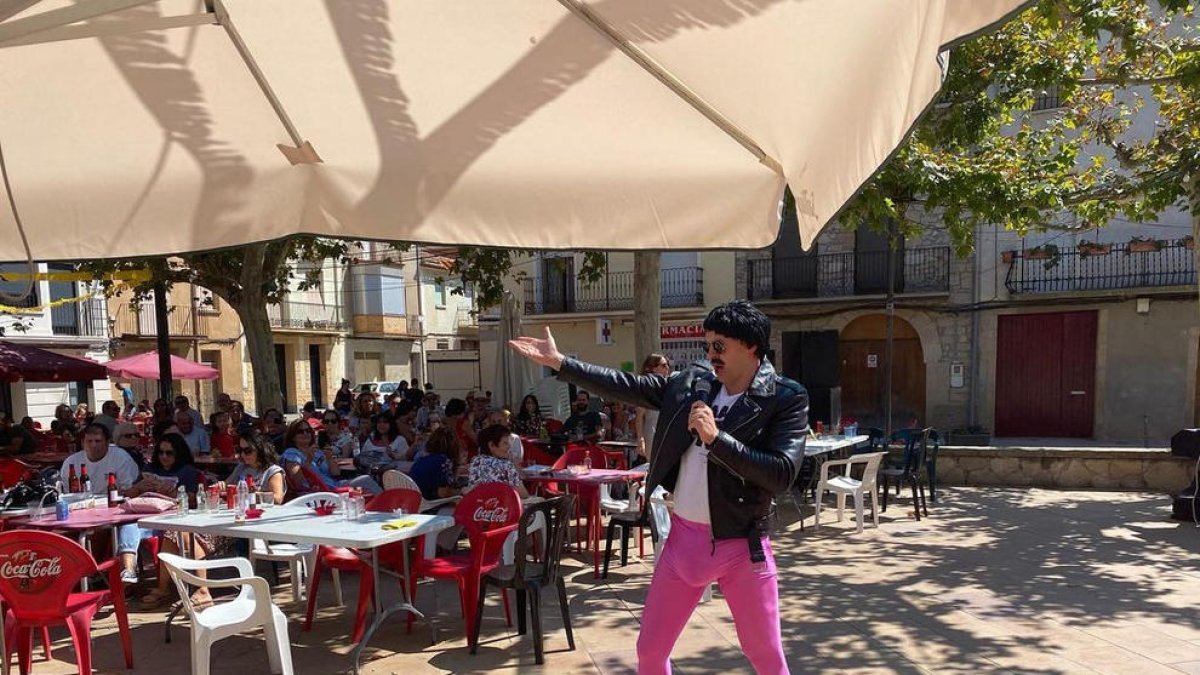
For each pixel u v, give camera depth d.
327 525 4.64
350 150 2.32
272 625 4.17
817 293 19.91
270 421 10.89
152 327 26.38
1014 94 8.45
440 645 4.82
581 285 22.98
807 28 1.84
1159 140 9.33
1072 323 17.80
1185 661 4.29
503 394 13.82
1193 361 16.47
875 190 7.31
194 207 2.39
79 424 14.03
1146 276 16.80
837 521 8.45
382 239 2.32
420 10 2.01
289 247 12.88
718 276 20.98
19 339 20.83
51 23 1.58
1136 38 7.50
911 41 1.78
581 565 6.81
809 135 2.13
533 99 2.21
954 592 5.70
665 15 1.92
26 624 4.09
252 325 12.31
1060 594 5.60
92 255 2.46
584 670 4.39
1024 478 10.50
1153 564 6.40
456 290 14.38
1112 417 17.31
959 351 18.58
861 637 4.77
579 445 8.84
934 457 9.45
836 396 12.69
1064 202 8.62
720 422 2.69
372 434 11.05
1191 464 9.74
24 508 5.48
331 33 2.07
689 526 2.78
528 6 1.98
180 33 2.12
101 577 5.74
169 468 7.02
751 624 2.76
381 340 37.47
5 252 2.50
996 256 18.14
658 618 2.84
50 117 2.33
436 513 6.32
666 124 2.26
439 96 2.21
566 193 2.35
